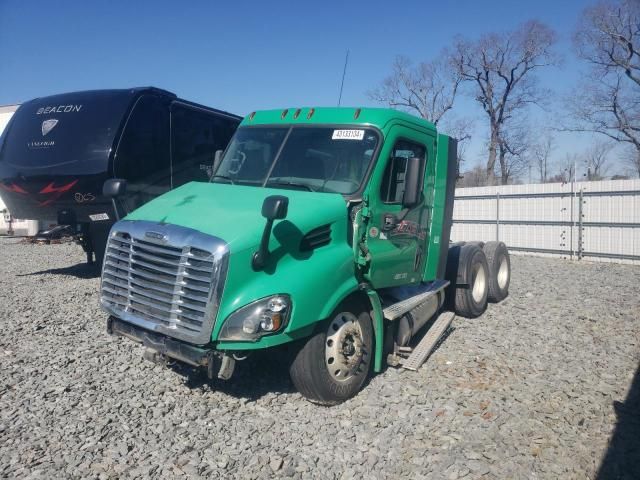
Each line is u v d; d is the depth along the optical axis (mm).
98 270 10500
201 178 10383
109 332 4887
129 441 4133
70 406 4680
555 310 8852
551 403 5004
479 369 5855
